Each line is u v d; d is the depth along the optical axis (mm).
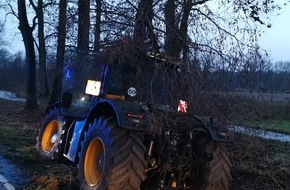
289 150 10977
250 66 6711
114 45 6105
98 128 5551
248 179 7738
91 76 6441
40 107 22938
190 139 5586
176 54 6473
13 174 6938
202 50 6598
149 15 6785
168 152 5449
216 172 5539
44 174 6836
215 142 5730
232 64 6613
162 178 5547
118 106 5312
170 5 7012
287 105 15688
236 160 8328
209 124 5789
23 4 22094
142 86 5906
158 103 5930
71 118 7480
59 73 8531
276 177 7816
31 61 22438
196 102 6035
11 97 41000
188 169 5641
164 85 5930
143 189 5742
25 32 22359
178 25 6875
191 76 6082
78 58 7020
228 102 6363
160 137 5477
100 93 6160
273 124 16500
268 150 10203
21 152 8531
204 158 5633
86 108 6758
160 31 6727
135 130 5062
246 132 7109
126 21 6641
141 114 5219
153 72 5980
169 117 5520
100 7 7027
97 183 5387
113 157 5094
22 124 14680
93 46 6938
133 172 5086
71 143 6910
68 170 7016
